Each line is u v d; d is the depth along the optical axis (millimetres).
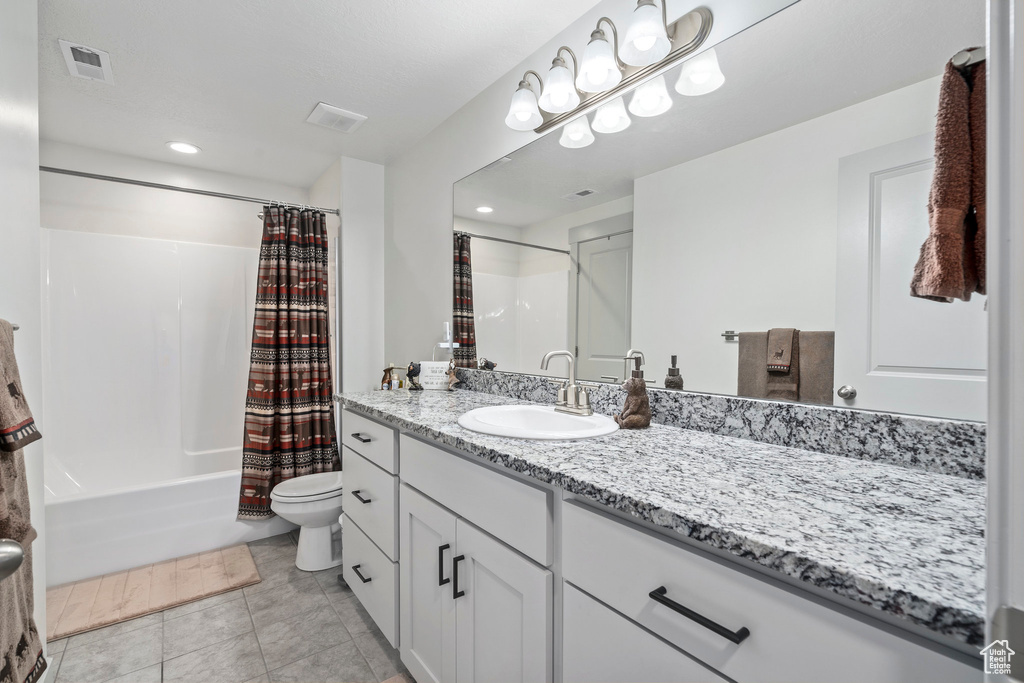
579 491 804
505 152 1968
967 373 835
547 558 913
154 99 2129
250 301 3146
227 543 2443
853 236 986
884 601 465
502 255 1992
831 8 1027
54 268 2570
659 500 704
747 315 1175
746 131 1180
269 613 1865
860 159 976
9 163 1132
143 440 2811
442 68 1918
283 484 2275
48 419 2559
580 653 845
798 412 1062
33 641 948
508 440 1112
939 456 862
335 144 2637
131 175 2801
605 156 1546
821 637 536
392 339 2877
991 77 324
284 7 1559
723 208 1227
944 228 791
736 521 626
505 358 1993
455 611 1204
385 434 1570
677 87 1335
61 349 2592
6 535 814
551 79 1495
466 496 1148
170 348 2895
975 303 826
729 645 620
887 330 935
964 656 447
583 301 1634
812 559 521
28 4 1261
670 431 1243
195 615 1843
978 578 479
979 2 812
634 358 1454
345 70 1924
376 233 2926
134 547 2191
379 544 1617
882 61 943
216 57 1822
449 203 2338
